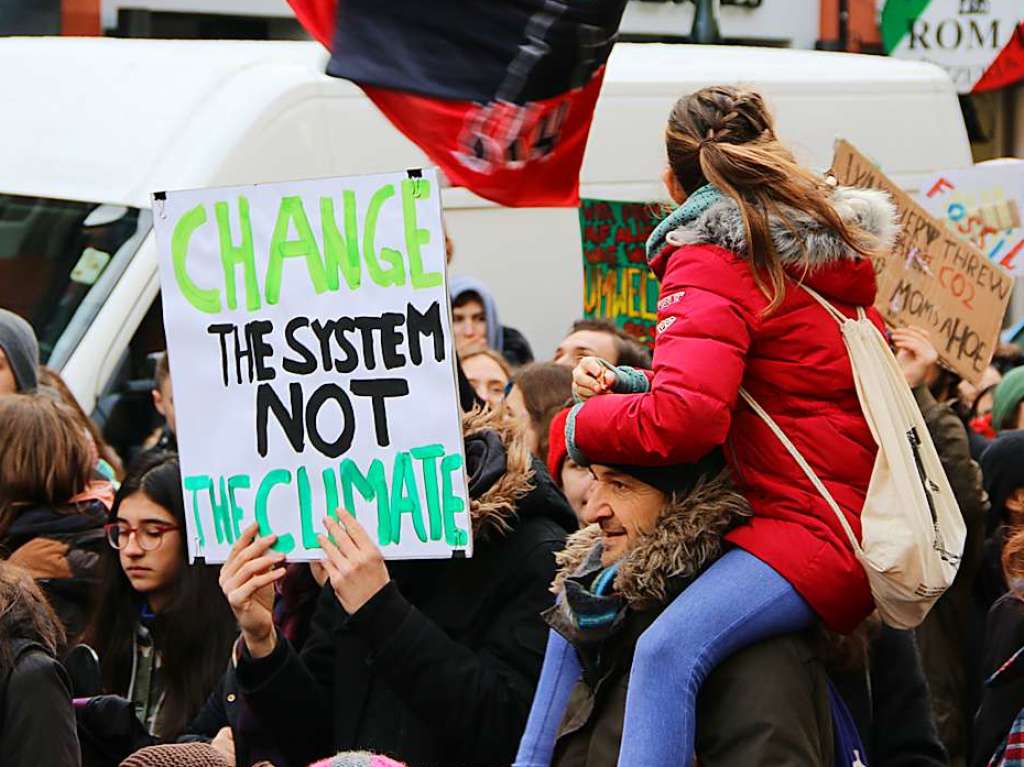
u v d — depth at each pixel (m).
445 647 4.05
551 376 5.79
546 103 5.72
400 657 4.02
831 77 10.33
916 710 4.05
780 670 3.54
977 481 5.63
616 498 3.69
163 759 3.49
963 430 5.71
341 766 3.36
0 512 5.21
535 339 9.41
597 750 3.71
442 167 5.76
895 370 3.63
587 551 3.90
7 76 9.06
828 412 3.61
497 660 4.18
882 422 3.56
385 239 4.02
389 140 8.70
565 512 4.38
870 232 3.66
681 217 3.65
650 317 7.91
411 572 4.30
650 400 3.52
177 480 4.95
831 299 3.64
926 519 3.52
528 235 9.38
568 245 9.49
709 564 3.62
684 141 3.72
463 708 4.04
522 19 5.65
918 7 16.06
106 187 8.44
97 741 4.53
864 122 10.40
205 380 4.22
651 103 9.66
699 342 3.53
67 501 5.25
